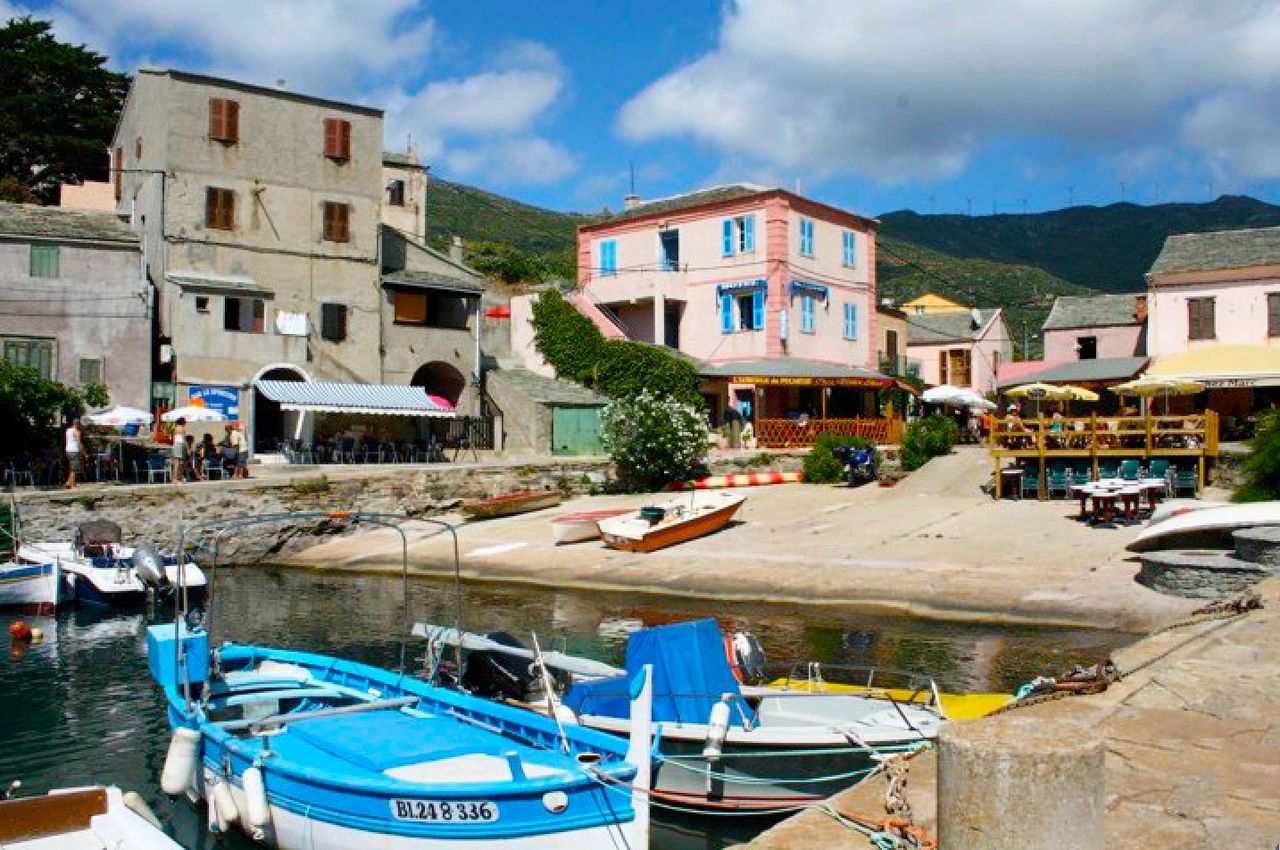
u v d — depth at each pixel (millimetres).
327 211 41812
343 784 9531
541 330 45625
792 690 12375
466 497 35344
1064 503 28297
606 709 11859
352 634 20438
